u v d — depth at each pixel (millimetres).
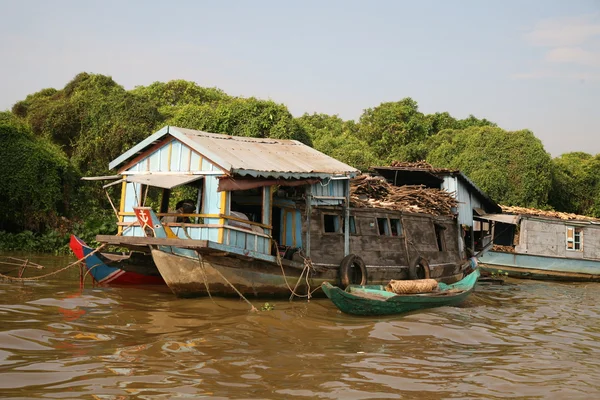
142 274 14133
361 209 14906
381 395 6781
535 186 28688
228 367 7500
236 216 12164
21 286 13211
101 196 24531
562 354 9234
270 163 12789
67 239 20750
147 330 9297
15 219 21484
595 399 6984
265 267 12555
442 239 18109
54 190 21891
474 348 9367
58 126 26688
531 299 15836
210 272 11922
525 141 29328
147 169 12945
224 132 23031
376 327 10344
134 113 26094
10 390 6199
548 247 22688
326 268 13625
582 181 32188
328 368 7758
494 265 21891
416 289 13016
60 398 6066
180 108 29453
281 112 23219
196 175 12109
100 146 25219
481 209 22016
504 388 7270
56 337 8500
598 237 24094
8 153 21438
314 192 13695
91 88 28328
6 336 8289
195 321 10125
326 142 29438
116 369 7137
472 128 32469
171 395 6348
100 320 9852
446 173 19828
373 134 36156
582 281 22859
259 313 11078
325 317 11102
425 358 8562
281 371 7492
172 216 12523
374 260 14953
